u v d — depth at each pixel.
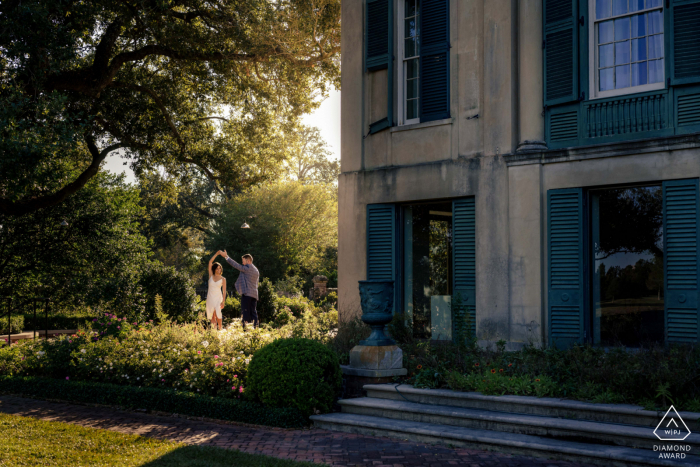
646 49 8.08
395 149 10.05
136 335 9.38
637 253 8.04
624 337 8.04
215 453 5.20
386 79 10.21
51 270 18.52
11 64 10.65
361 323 9.48
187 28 14.45
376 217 10.16
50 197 15.41
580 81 8.45
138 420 6.89
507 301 8.77
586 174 8.26
